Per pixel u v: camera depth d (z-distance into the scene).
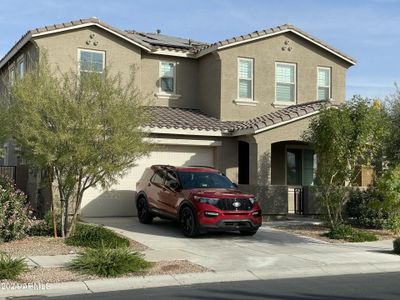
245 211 15.26
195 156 20.88
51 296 9.23
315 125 16.84
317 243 15.16
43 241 13.79
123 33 21.75
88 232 13.82
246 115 22.83
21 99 13.09
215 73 22.84
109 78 14.44
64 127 13.12
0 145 15.29
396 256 13.43
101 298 9.03
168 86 23.56
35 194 18.94
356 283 10.56
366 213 18.25
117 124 13.31
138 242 14.39
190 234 15.22
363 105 16.11
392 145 18.77
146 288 10.00
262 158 19.53
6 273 10.05
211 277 10.84
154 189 17.28
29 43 21.38
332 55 24.52
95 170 13.52
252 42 23.05
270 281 10.75
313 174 24.05
